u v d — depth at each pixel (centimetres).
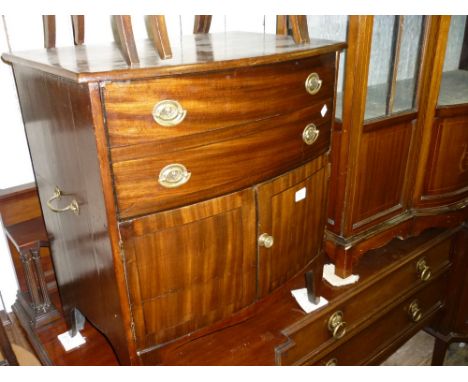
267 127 91
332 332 127
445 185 149
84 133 74
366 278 135
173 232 85
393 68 123
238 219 93
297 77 94
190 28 140
